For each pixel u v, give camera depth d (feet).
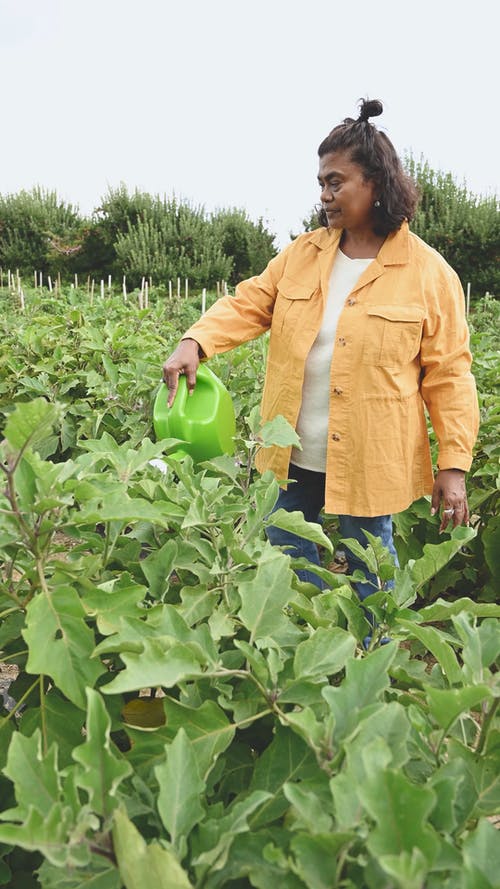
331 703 3.91
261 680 4.37
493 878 3.12
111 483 5.02
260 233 83.20
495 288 68.13
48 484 4.38
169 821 3.51
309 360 9.46
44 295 46.80
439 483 9.35
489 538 12.18
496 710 4.18
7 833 3.06
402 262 9.01
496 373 15.29
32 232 84.48
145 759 4.30
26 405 3.81
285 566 5.04
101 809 3.44
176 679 4.00
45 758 3.47
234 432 10.04
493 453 12.37
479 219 67.67
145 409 14.16
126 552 5.97
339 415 9.21
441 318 9.12
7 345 20.01
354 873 3.27
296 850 3.17
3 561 5.29
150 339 20.13
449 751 4.00
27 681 5.45
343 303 9.25
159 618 4.81
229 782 4.73
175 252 77.61
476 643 4.39
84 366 18.17
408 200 8.96
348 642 4.54
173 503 5.96
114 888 3.50
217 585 5.57
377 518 9.57
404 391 9.13
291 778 4.07
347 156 8.70
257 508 5.88
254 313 10.18
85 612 4.40
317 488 10.31
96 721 3.55
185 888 3.05
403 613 5.54
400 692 4.91
